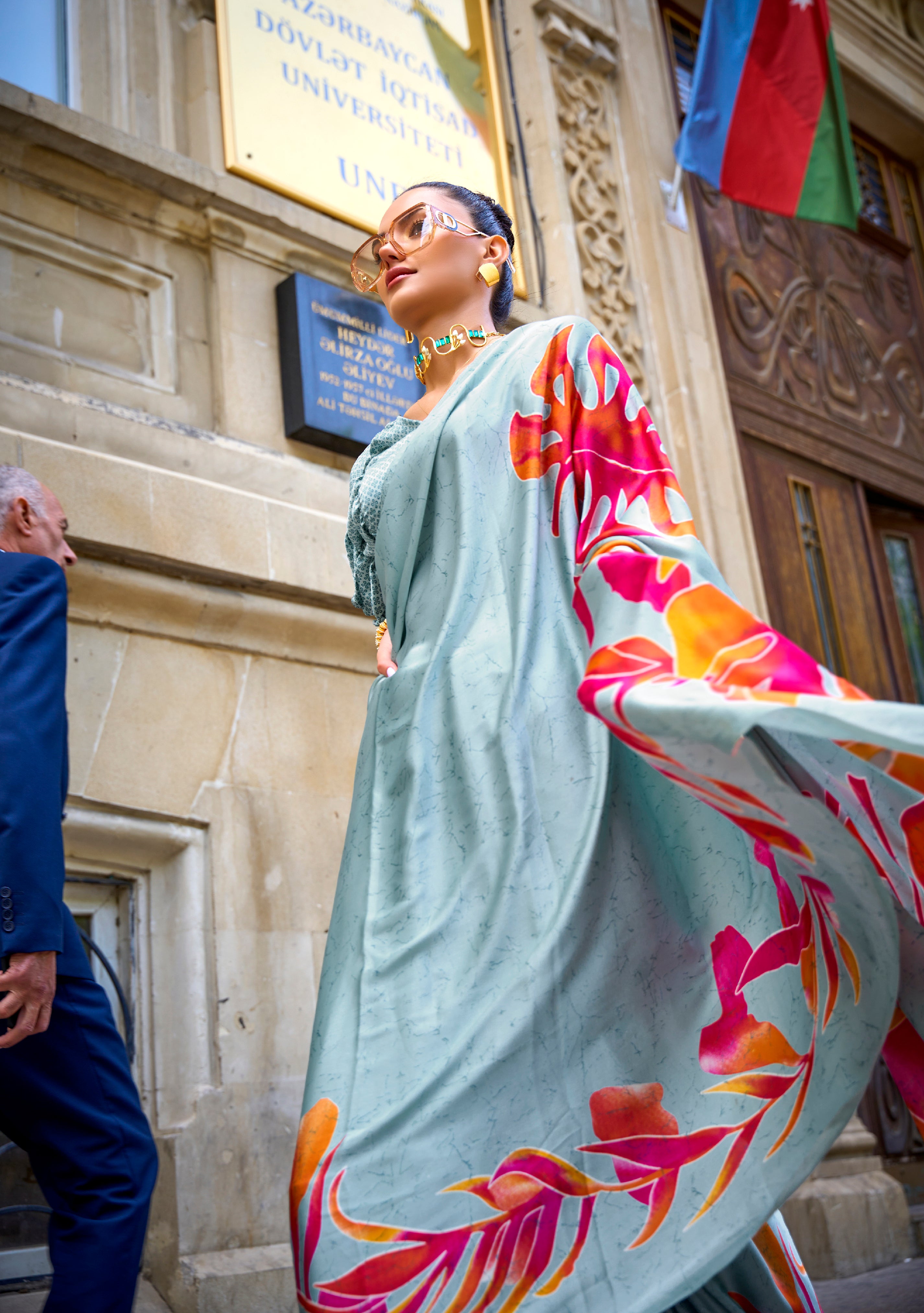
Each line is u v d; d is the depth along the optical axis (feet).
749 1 17.95
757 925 3.89
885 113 24.03
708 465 16.21
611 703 3.35
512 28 17.33
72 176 10.75
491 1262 3.46
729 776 3.27
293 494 11.17
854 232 21.75
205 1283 7.79
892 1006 3.39
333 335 12.00
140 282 11.15
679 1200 3.57
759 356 19.07
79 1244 4.84
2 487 6.66
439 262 5.46
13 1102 5.09
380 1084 3.76
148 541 9.52
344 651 10.73
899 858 3.65
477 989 3.84
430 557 4.83
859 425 20.65
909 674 20.13
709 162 17.31
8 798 4.91
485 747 4.27
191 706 9.64
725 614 3.54
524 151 16.63
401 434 5.52
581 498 4.50
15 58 11.80
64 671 5.45
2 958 4.79
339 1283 3.41
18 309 10.19
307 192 12.81
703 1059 3.78
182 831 9.29
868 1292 9.57
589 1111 3.70
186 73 12.89
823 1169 12.57
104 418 10.09
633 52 18.34
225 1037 8.86
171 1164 8.25
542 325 4.95
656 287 16.89
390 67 14.48
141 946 8.99
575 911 3.89
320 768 10.27
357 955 4.14
